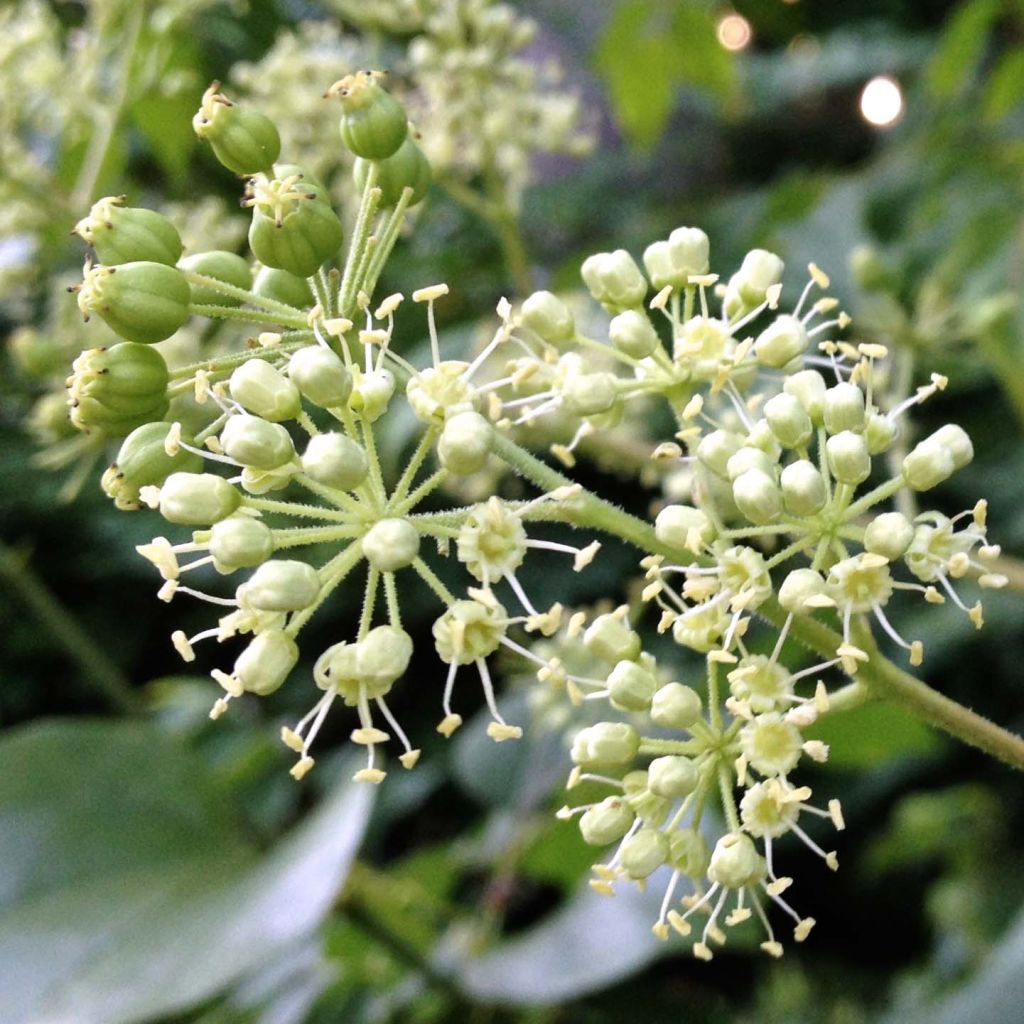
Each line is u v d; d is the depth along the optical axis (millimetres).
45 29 130
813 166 263
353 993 126
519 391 87
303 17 172
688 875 69
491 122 120
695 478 71
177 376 71
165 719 163
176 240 72
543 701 109
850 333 144
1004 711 203
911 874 209
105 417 70
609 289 75
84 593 194
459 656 66
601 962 106
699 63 164
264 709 195
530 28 122
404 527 65
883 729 127
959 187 160
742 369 74
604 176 240
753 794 68
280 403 66
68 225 127
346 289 71
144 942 91
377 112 72
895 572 189
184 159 147
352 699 67
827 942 214
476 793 130
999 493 184
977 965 173
